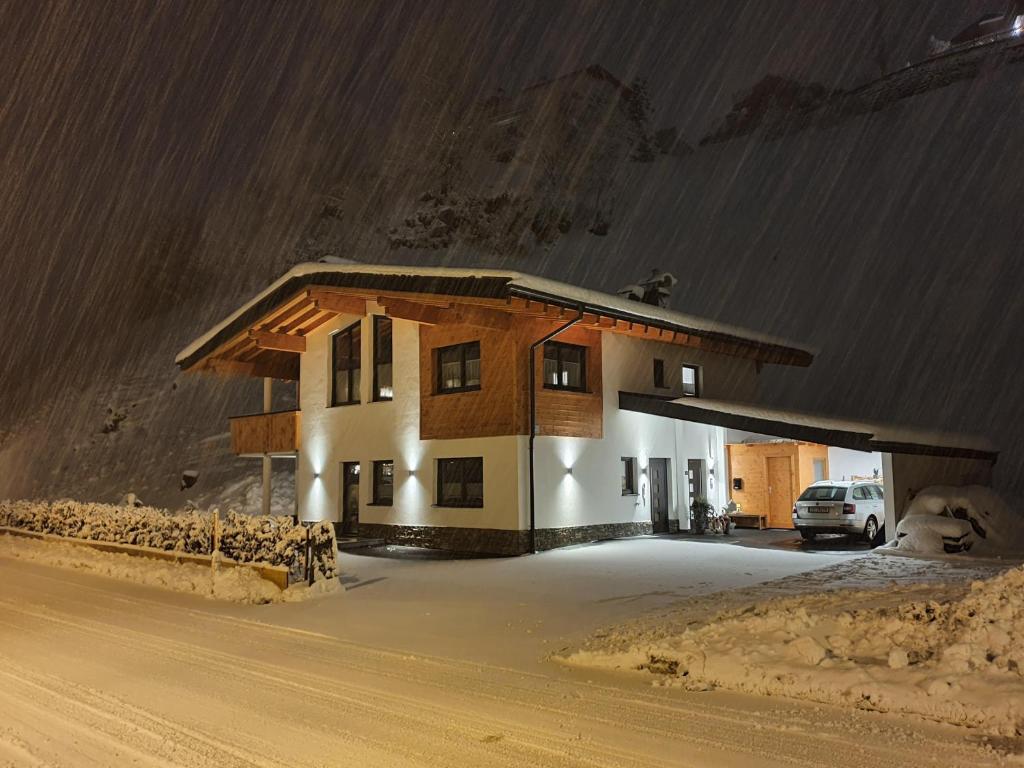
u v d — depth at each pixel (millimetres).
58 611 10727
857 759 4492
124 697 6184
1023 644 5785
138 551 15391
